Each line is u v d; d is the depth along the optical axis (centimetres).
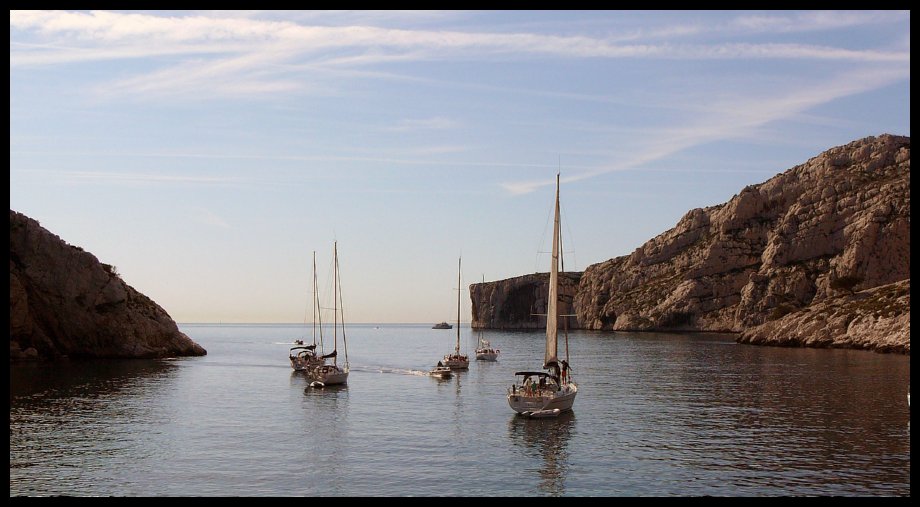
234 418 6147
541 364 12912
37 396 7475
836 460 4528
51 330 12262
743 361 11806
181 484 4116
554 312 6450
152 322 13200
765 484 4062
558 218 6494
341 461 4606
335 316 10219
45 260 12125
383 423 5906
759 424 5719
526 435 5372
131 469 4412
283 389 8256
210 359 12838
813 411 6303
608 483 4131
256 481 4178
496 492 3991
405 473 4344
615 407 6669
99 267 12650
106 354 12475
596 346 17325
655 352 14688
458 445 5047
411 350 18038
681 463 4516
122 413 6378
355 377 9838
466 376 10156
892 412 6188
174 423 5878
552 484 4125
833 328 15138
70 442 5122
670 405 6775
